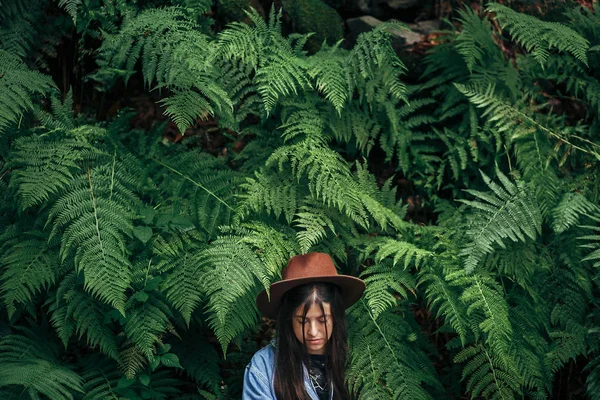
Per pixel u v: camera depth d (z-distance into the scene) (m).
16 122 3.73
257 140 4.09
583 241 3.99
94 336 3.39
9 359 3.32
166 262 3.53
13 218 3.66
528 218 3.79
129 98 4.52
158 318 3.42
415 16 5.18
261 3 4.78
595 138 4.39
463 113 4.41
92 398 3.37
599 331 3.78
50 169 3.50
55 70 4.41
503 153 4.20
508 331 3.53
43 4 4.23
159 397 3.51
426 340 3.84
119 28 4.25
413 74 4.64
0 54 3.83
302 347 3.10
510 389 3.59
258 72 3.82
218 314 3.22
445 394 3.90
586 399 4.04
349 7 5.20
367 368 3.52
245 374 3.21
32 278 3.39
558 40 4.19
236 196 3.73
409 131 4.32
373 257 3.83
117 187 3.61
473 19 4.49
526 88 4.43
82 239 3.46
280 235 3.63
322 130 4.12
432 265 3.76
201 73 3.81
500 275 3.89
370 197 3.95
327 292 3.09
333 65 3.99
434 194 4.36
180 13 3.96
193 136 4.15
